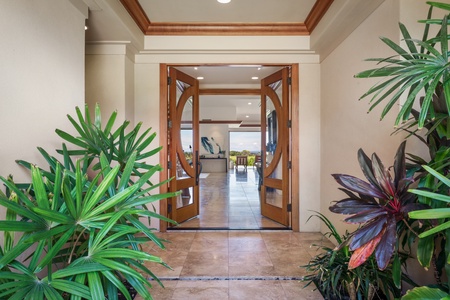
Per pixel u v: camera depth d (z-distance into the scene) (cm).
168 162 402
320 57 379
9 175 146
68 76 218
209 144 1391
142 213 134
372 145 243
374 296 199
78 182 118
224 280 252
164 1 299
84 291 103
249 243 345
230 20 347
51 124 196
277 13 327
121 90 344
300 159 389
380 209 140
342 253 201
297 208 390
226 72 480
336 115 325
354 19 267
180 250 322
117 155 191
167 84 394
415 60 122
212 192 766
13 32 161
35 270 110
